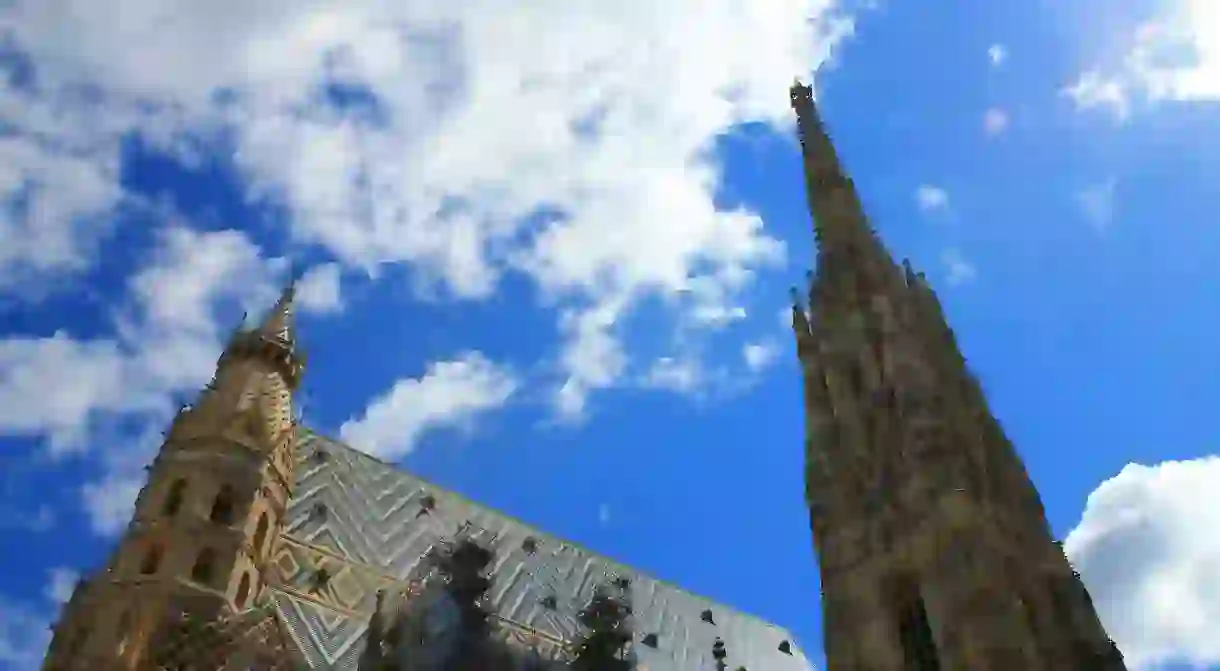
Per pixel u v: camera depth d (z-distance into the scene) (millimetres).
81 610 62906
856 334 77750
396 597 66875
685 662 92375
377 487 89750
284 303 87875
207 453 71438
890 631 60719
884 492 66375
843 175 94812
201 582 64125
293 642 65875
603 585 96188
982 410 70875
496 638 60531
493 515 96938
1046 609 55969
